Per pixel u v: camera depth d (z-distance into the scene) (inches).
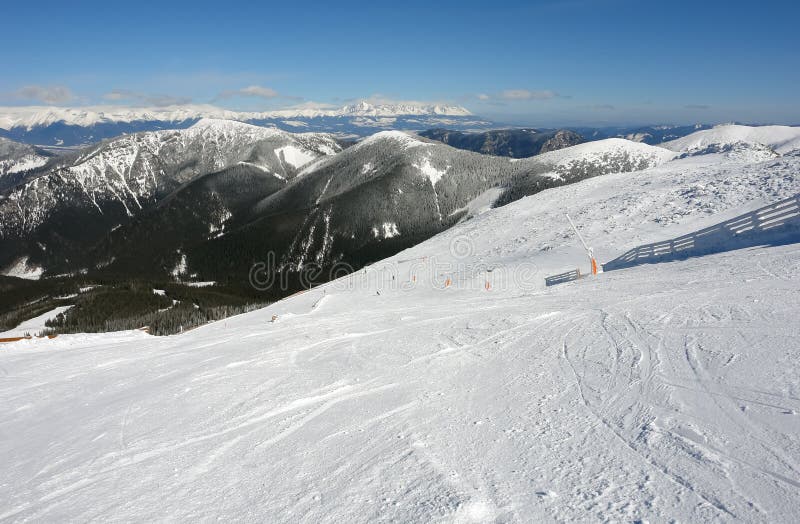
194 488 185.8
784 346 257.1
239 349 484.7
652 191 1395.2
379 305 832.3
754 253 594.2
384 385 300.0
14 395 391.2
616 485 152.7
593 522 134.3
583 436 191.3
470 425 217.2
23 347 650.8
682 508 136.4
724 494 141.0
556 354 321.1
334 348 437.7
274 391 309.4
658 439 180.5
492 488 158.9
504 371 299.7
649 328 347.9
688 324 338.6
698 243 735.7
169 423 268.4
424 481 168.2
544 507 144.4
